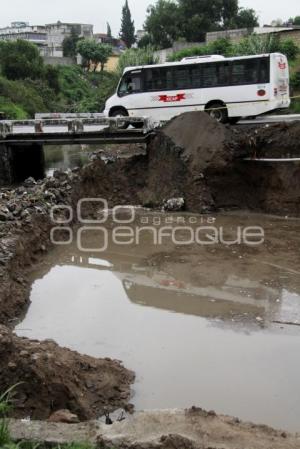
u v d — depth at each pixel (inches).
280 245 539.8
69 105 2231.8
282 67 783.1
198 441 201.5
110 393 282.0
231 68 785.6
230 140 682.8
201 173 679.7
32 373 257.6
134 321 380.5
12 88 1932.8
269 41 1398.9
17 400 253.3
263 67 767.1
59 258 529.0
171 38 2316.7
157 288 443.2
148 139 768.3
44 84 2208.4
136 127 860.6
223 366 313.7
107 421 251.9
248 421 252.5
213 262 496.7
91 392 278.7
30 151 968.3
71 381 272.2
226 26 2218.3
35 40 3700.8
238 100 788.0
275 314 382.9
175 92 825.5
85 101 2105.1
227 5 2283.5
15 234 491.5
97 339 353.1
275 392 286.4
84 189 714.8
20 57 2226.9
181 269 483.2
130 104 861.8
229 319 378.3
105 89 2081.7
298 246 534.3
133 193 753.6
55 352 291.6
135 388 292.7
